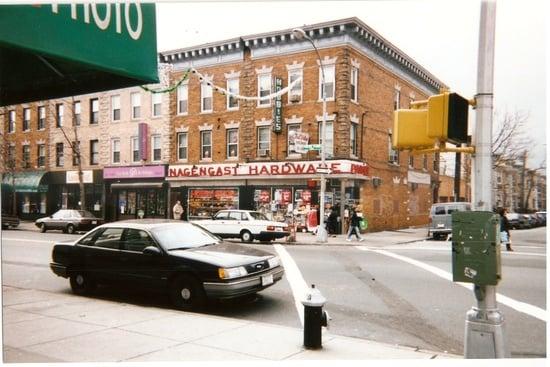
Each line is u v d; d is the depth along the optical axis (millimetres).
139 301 9125
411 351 5770
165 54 28984
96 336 6344
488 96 4887
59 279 11703
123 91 32094
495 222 4543
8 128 38719
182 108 29328
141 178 30766
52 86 5676
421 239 22562
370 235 24234
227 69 27422
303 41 24891
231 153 27453
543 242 22688
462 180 43031
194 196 28469
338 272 11961
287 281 10812
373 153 26797
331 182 24109
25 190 35656
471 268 4594
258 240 21344
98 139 33344
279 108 25297
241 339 6215
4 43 3488
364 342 6141
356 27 23922
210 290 7949
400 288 10023
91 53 4043
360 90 25266
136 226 9219
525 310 8133
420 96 33000
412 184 32281
